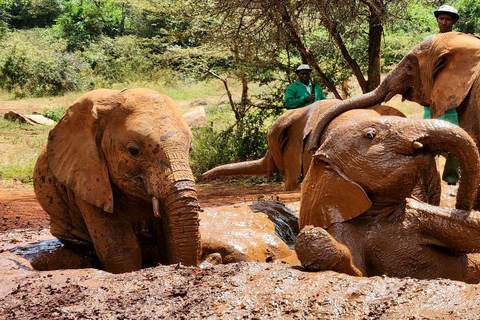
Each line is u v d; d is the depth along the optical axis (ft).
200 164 46.21
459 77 18.28
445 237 13.78
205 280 11.60
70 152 18.33
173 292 11.05
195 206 16.97
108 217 18.22
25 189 41.32
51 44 138.72
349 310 9.30
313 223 15.06
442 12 24.53
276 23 39.52
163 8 52.65
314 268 12.09
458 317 8.37
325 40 44.91
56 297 11.69
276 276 11.13
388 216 14.24
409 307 8.98
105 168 18.03
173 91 102.47
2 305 11.62
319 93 35.17
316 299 9.86
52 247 19.03
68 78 116.06
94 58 127.54
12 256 17.78
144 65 114.73
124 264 17.98
